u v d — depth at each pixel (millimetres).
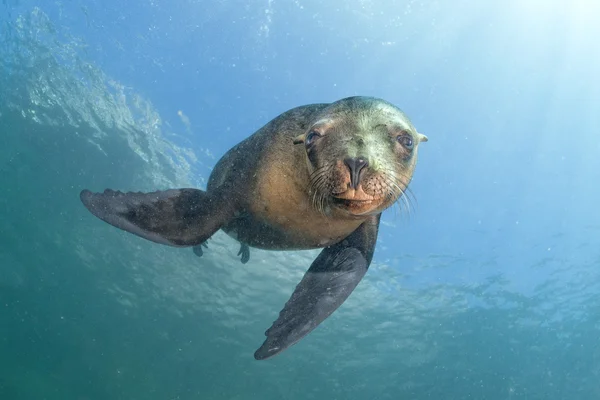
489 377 21891
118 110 19922
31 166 17938
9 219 17297
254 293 19625
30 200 17656
